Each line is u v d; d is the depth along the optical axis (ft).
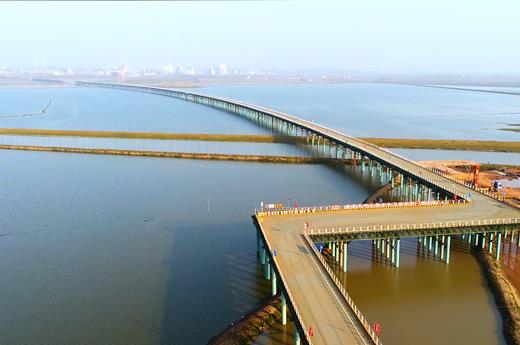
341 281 224.94
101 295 214.69
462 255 252.01
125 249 263.49
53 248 266.16
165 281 226.17
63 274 235.20
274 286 208.23
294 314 163.73
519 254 252.62
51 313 201.16
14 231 291.58
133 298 211.61
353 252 255.70
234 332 181.06
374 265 240.73
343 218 251.80
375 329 167.73
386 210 265.13
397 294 213.66
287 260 203.51
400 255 252.42
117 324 192.34
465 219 245.45
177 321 193.88
